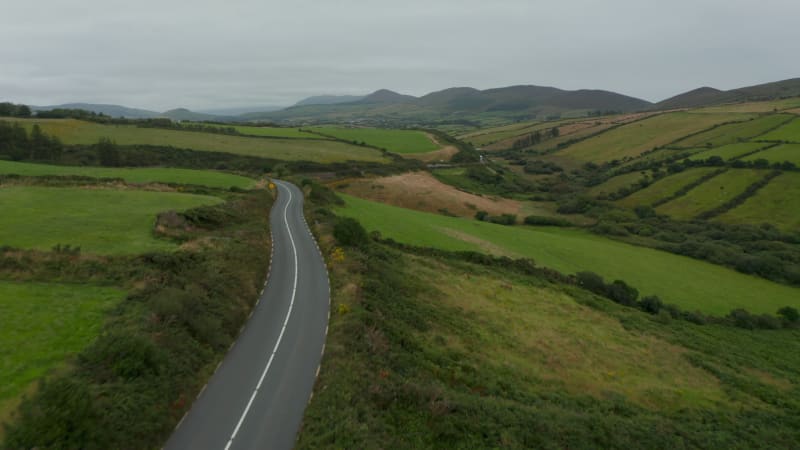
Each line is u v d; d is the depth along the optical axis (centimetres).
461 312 4022
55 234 3478
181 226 4200
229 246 3950
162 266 3125
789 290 6869
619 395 3162
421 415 2130
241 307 3094
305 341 2744
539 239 7800
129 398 1828
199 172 8219
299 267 4206
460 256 5866
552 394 2920
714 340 4722
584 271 6050
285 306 3300
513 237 7612
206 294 2919
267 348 2642
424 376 2628
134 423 1752
